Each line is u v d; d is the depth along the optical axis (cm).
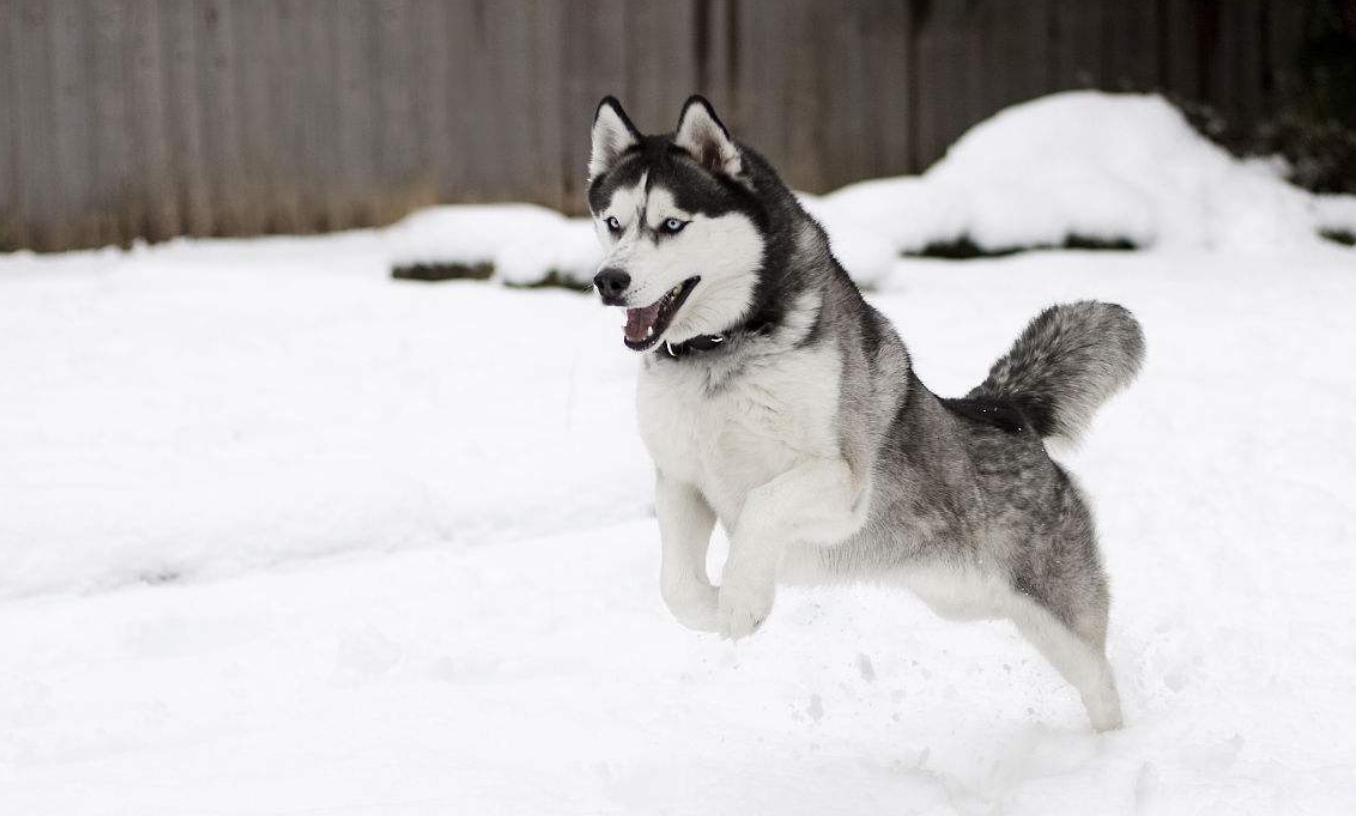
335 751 395
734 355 394
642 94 1245
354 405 718
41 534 562
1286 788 371
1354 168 1316
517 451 654
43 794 366
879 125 1295
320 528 591
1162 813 358
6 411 700
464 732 411
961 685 470
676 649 488
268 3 1163
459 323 886
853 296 426
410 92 1201
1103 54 1344
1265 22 1370
